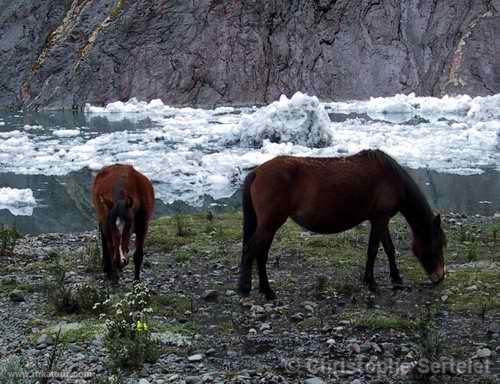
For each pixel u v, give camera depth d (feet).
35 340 20.08
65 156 72.23
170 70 139.33
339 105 124.26
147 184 26.66
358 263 29.07
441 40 139.33
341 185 23.52
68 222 45.44
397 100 118.62
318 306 23.39
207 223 38.91
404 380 17.07
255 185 23.39
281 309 23.04
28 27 155.63
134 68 140.05
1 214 47.83
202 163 65.36
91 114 122.62
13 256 31.60
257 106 131.95
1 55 152.25
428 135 81.46
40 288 25.86
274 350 19.39
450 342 19.81
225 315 22.81
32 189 57.06
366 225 36.83
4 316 22.68
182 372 17.81
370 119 102.17
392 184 24.44
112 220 23.22
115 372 17.46
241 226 37.83
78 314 22.62
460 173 59.93
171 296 24.64
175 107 132.87
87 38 146.82
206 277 27.68
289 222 38.29
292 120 75.82
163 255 31.60
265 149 71.15
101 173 27.25
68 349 19.27
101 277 27.43
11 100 145.07
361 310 22.79
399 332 20.63
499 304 22.99
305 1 144.87
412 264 28.89
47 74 143.74
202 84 139.03
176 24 143.23
